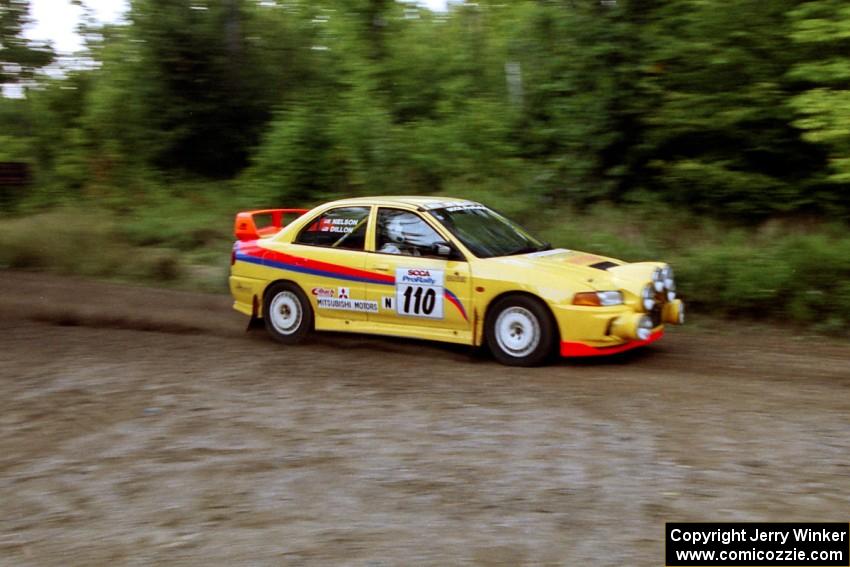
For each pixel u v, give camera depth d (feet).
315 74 70.28
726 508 14.84
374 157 51.31
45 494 16.99
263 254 30.25
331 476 17.11
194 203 60.49
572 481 16.29
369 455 18.21
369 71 61.11
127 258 46.68
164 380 25.26
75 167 68.03
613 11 43.29
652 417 20.03
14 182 67.21
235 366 26.78
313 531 14.62
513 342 25.67
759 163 42.47
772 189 40.40
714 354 27.14
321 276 28.94
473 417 20.54
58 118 75.72
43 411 22.63
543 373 24.72
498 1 56.44
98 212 58.29
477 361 26.55
